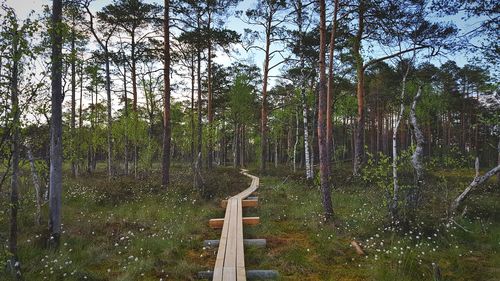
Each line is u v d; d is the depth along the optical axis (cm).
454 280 621
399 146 4241
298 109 2886
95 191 1406
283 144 5344
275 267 679
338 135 5300
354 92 2792
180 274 636
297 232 939
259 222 1026
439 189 1270
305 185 1739
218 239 863
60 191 759
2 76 550
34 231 829
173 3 1606
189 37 1847
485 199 1291
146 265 662
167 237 842
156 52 1967
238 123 3856
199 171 1625
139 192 1406
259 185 1892
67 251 720
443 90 2900
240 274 558
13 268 584
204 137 2661
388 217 931
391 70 1808
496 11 1012
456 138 4050
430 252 742
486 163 3841
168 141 1598
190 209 1188
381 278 608
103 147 2642
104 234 875
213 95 3403
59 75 734
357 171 1775
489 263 700
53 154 748
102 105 2558
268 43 2327
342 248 782
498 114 1149
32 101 602
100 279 609
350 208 1185
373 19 1308
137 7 1852
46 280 586
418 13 1083
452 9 1041
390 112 3750
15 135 598
